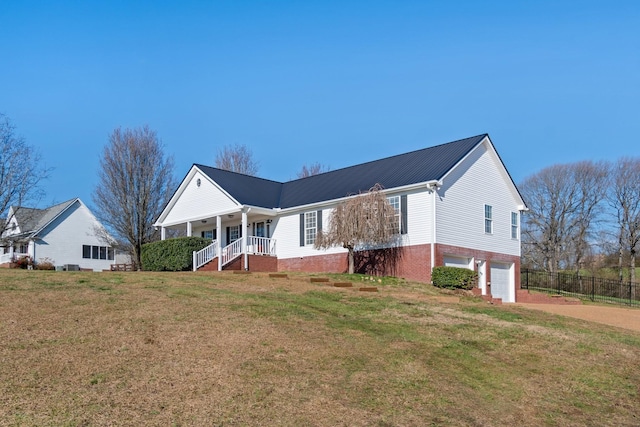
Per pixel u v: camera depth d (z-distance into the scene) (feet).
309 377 35.73
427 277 84.07
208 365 36.24
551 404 35.94
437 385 36.63
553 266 175.32
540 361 43.45
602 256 172.45
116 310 47.24
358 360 39.34
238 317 46.93
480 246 93.56
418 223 86.07
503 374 40.06
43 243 159.94
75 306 47.88
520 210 105.19
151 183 140.15
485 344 46.29
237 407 31.14
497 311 59.57
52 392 31.35
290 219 104.27
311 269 99.60
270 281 72.59
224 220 113.50
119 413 29.53
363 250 91.66
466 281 78.84
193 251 100.94
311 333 44.21
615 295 124.88
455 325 51.24
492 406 34.71
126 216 137.28
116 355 36.94
